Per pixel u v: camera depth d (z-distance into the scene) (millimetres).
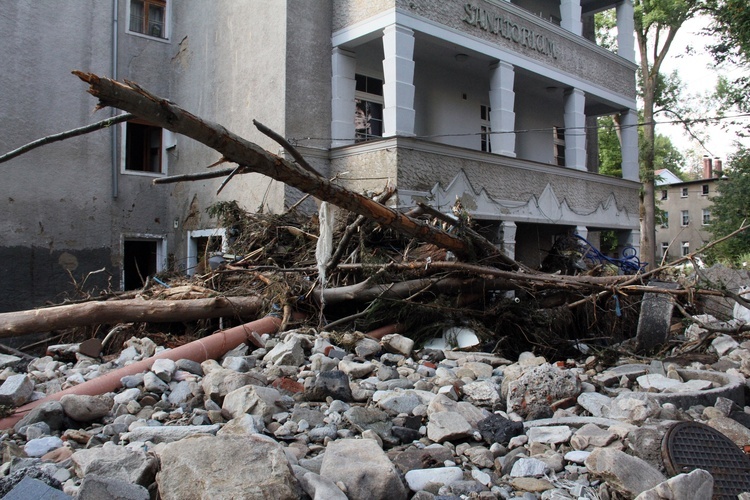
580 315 9922
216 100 14742
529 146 19016
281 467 3109
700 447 3971
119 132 15359
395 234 9906
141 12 15953
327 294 8383
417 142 12266
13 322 7113
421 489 3641
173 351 6492
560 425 4648
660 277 10211
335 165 13133
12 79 13742
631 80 19422
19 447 4102
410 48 12367
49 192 14188
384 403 4984
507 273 8492
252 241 10836
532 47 15484
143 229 15781
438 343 8289
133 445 3885
